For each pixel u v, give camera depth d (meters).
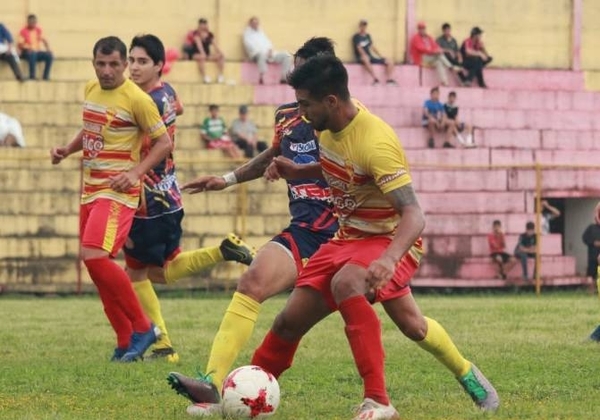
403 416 16.55
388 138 15.16
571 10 65.69
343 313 15.52
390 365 22.34
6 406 17.56
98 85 22.58
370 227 15.80
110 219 22.59
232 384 16.05
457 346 25.52
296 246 18.11
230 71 59.72
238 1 61.16
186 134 56.56
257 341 27.11
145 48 23.86
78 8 59.34
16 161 53.22
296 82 15.13
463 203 57.12
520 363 22.58
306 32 62.09
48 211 52.72
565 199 60.81
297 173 16.83
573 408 17.44
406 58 63.25
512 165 54.31
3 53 56.09
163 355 23.58
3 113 55.31
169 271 24.39
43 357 23.81
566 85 65.25
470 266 55.94
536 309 37.03
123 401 17.94
